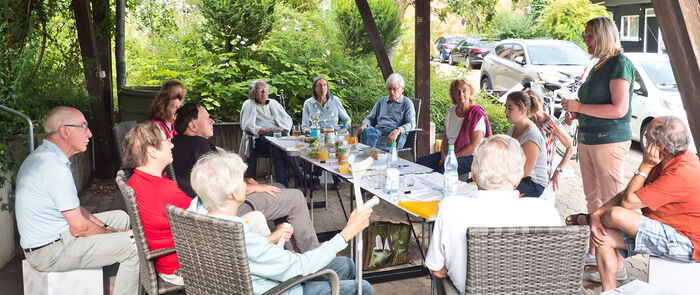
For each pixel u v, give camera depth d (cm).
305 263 255
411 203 324
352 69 884
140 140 303
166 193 305
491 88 1258
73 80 640
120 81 798
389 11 976
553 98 963
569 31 1683
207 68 797
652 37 1600
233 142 752
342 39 970
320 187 658
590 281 398
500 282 237
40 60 585
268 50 844
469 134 520
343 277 312
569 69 1093
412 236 495
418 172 406
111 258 331
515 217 249
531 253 234
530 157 418
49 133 328
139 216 290
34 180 320
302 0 1104
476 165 257
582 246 236
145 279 302
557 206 599
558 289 241
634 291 252
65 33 651
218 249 234
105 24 682
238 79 822
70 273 330
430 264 259
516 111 430
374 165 426
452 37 1980
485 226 242
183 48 877
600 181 435
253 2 845
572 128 829
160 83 825
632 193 329
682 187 315
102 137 684
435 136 813
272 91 780
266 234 309
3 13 471
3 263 425
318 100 672
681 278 323
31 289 335
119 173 324
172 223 252
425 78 661
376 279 409
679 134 317
